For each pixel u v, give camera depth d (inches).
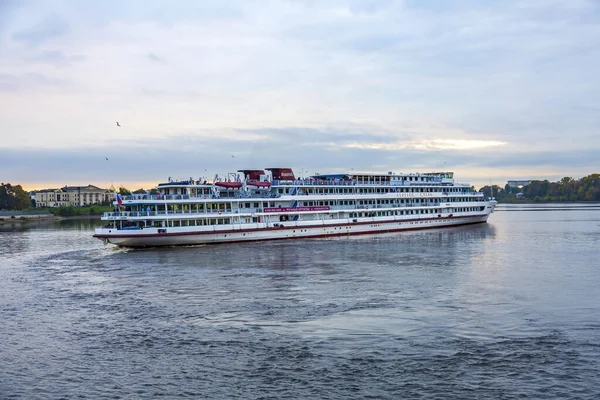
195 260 4033.0
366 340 2031.3
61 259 4318.4
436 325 2202.3
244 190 5546.3
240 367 1797.5
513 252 4372.5
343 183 6195.9
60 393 1636.3
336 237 5767.7
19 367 1829.5
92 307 2588.6
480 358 1838.1
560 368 1745.8
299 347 1968.5
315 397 1584.6
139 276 3390.7
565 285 2952.8
